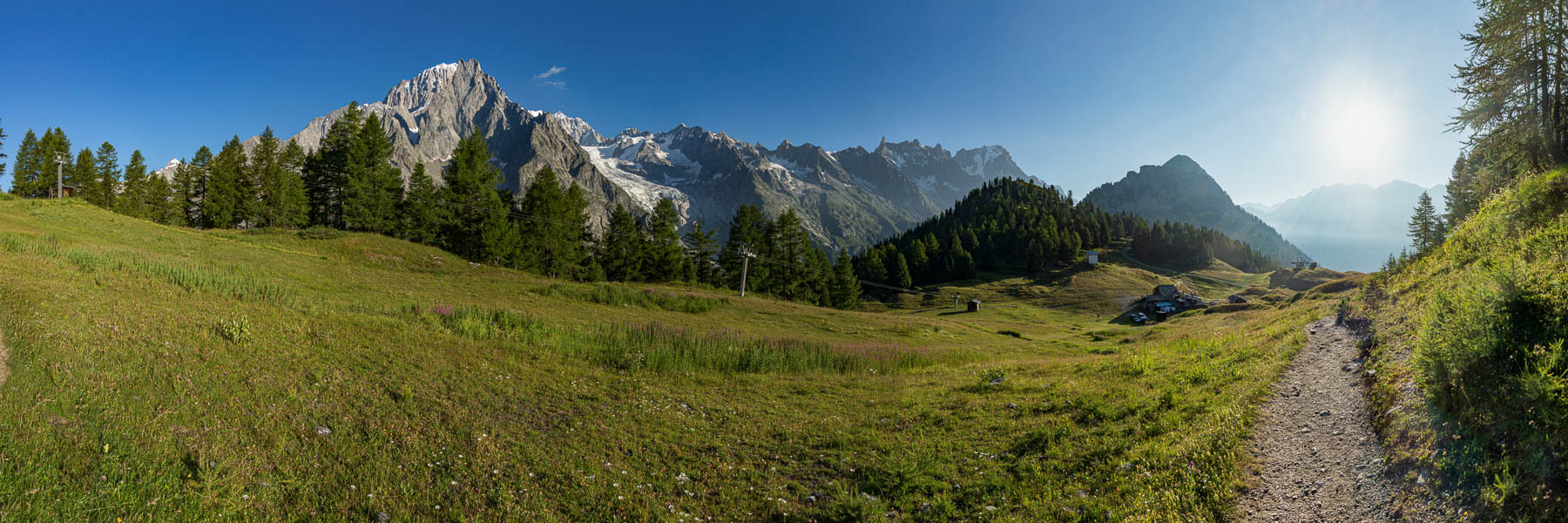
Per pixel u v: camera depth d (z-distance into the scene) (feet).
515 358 72.33
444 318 92.12
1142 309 382.01
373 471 34.19
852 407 60.03
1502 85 96.94
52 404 31.91
